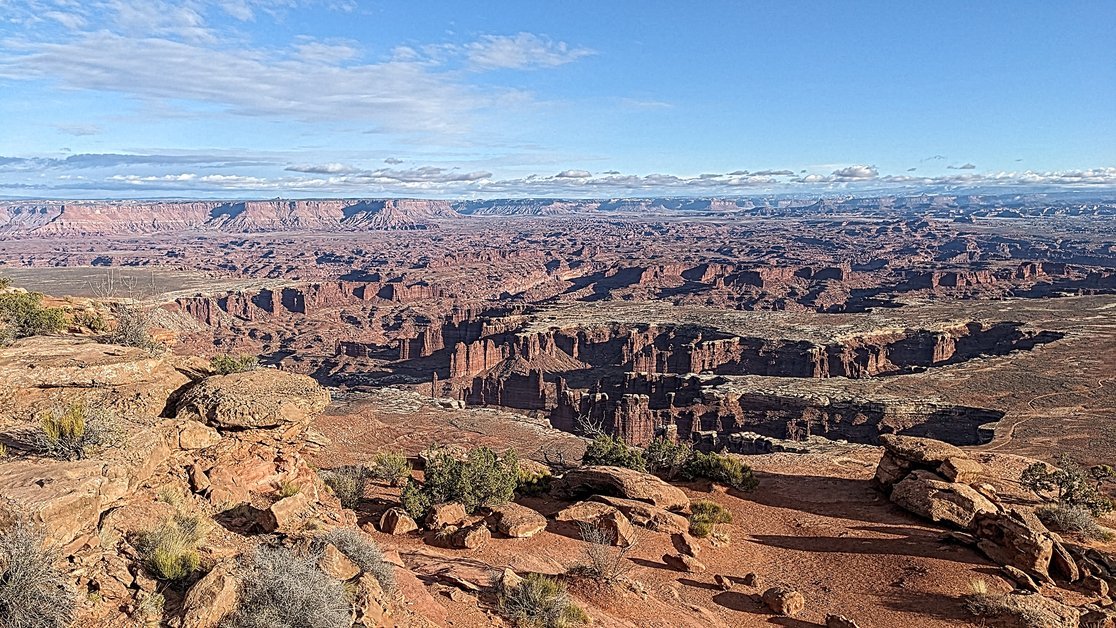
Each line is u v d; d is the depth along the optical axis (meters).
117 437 17.11
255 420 20.94
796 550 27.66
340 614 12.78
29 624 10.61
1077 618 20.69
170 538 14.08
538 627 16.48
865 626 20.81
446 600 16.78
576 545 24.95
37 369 21.41
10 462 15.05
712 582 23.52
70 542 13.07
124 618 11.60
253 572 13.17
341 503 26.72
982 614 20.92
